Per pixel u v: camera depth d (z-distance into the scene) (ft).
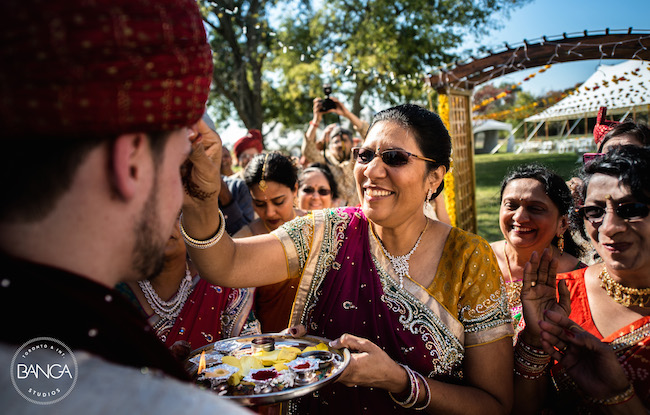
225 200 13.26
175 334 6.07
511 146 73.31
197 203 4.60
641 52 13.93
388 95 63.36
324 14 64.54
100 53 2.02
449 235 5.72
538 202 8.07
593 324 5.62
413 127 5.30
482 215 31.99
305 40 64.59
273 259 5.63
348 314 5.54
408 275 5.53
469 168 21.66
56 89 1.98
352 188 18.89
